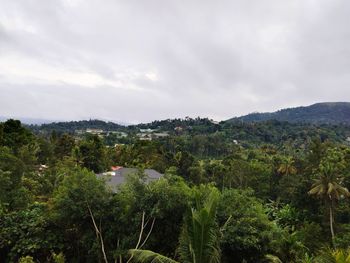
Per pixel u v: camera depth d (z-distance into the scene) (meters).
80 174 16.91
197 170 62.78
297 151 106.88
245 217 17.30
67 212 16.03
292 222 42.47
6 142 48.62
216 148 120.25
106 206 16.48
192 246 10.34
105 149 62.78
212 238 10.43
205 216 10.38
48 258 16.00
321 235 36.75
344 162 48.28
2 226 16.38
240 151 105.88
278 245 19.33
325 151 55.47
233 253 16.94
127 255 15.21
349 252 10.26
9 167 27.89
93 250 15.73
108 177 20.77
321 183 38.62
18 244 15.77
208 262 10.25
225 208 17.50
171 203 15.82
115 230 16.23
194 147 119.44
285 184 54.25
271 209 45.91
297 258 19.73
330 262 9.70
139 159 63.94
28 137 57.25
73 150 56.00
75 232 16.77
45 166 52.41
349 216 41.72
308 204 43.94
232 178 60.00
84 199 16.23
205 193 16.03
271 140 162.75
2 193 21.23
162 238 16.34
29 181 30.17
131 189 16.64
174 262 11.09
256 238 16.62
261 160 75.38
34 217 16.91
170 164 64.56
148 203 16.00
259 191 57.44
